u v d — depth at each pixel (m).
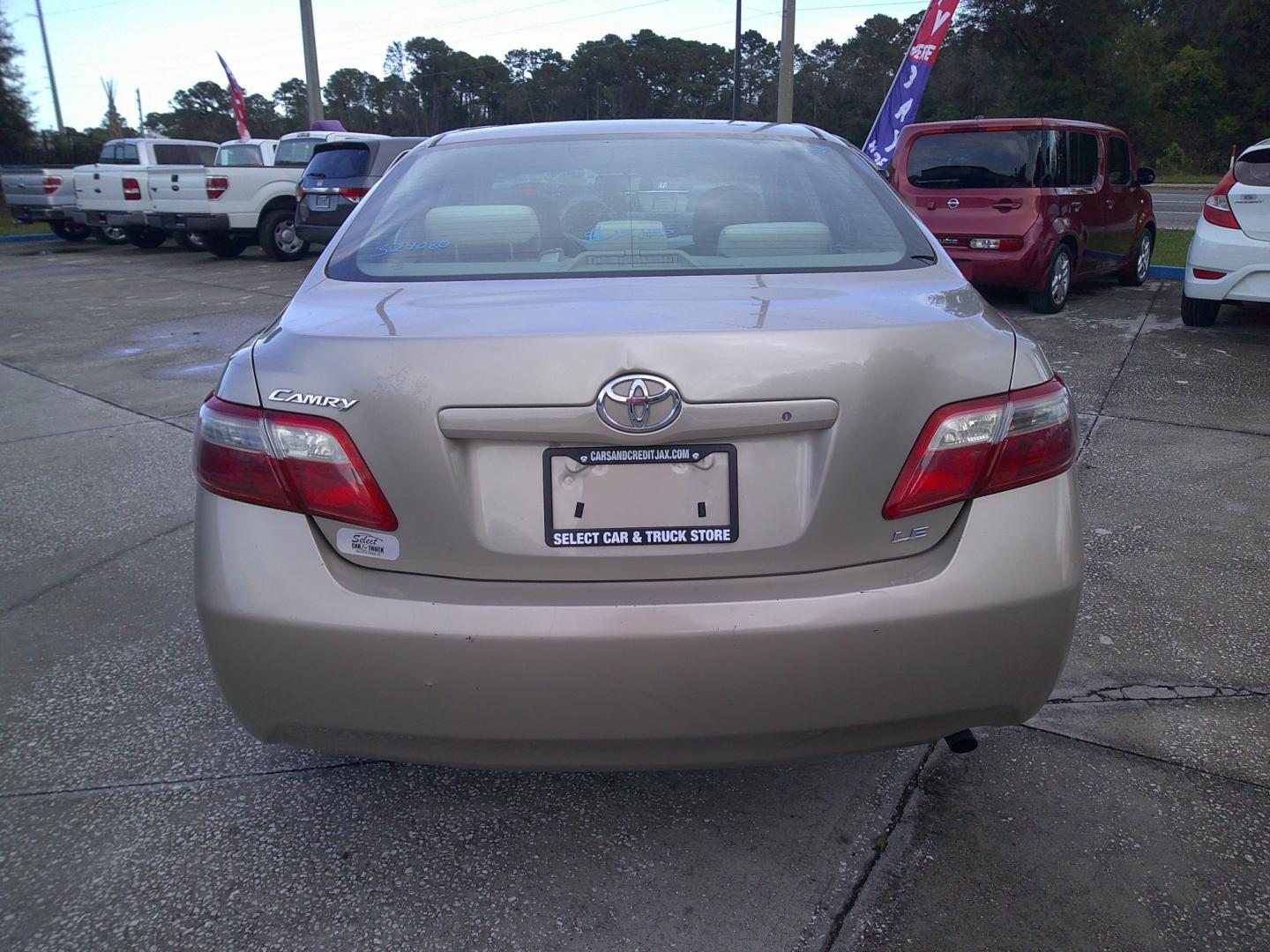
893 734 1.90
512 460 1.80
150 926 2.08
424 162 2.80
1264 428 5.44
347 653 1.82
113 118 49.84
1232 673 2.97
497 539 1.82
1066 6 39.91
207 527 1.91
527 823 2.38
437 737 1.85
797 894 2.13
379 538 1.84
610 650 1.77
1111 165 9.99
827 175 2.69
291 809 2.45
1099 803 2.40
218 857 2.29
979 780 2.50
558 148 2.77
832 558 1.84
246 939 2.04
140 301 11.62
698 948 1.99
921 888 2.14
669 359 1.75
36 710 2.92
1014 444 1.89
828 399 1.78
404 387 1.78
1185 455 5.02
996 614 1.85
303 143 16.02
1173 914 2.05
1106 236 9.79
